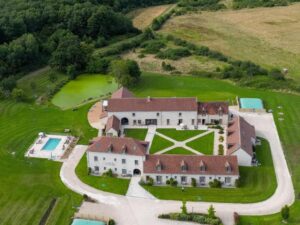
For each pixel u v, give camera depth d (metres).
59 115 170.38
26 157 141.38
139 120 160.00
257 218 111.19
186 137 151.00
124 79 189.88
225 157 125.06
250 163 133.38
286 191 121.62
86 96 190.62
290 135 151.12
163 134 153.50
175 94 185.38
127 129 157.38
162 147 144.50
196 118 158.50
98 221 110.50
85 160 139.00
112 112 158.38
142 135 153.00
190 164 124.50
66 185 126.75
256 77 199.12
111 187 125.31
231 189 122.75
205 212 113.50
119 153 128.00
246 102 172.50
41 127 160.75
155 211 115.00
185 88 192.12
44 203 118.94
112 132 149.88
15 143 149.88
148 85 196.38
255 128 156.00
